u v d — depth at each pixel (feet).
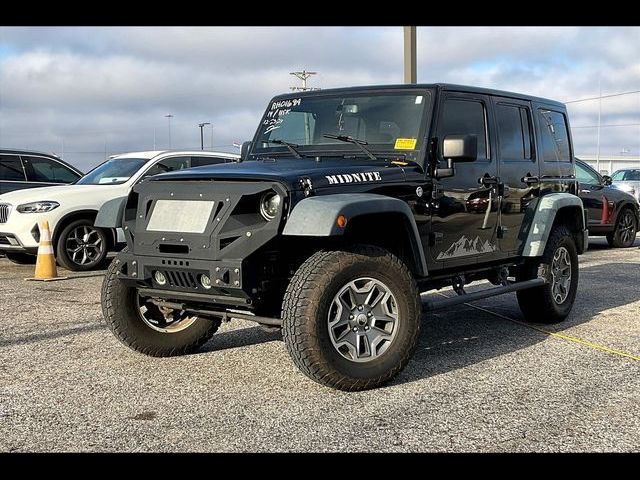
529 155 21.04
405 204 15.24
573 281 22.44
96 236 33.88
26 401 14.26
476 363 17.17
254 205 14.24
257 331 20.65
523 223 20.53
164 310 17.66
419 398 14.42
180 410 13.73
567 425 12.95
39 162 41.50
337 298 14.17
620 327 21.38
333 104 18.42
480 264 19.12
